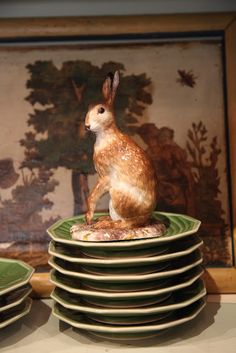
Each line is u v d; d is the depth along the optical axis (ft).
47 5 3.06
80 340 2.39
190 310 2.41
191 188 3.00
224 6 3.05
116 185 2.40
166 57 3.02
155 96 3.02
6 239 2.98
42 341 2.39
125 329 2.27
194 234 2.64
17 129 3.01
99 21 2.96
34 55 3.02
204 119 3.01
